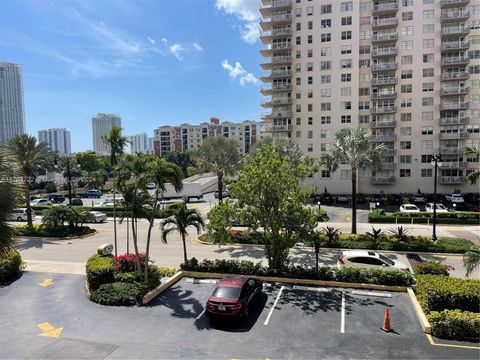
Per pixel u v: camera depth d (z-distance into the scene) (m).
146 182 16.52
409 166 57.94
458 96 56.16
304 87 60.81
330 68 59.53
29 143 32.62
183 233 18.95
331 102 59.59
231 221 18.12
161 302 14.53
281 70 62.03
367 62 59.47
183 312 13.45
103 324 12.35
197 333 11.61
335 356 10.02
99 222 39.31
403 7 57.66
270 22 61.56
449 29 55.31
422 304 13.00
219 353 10.22
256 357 9.98
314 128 60.50
